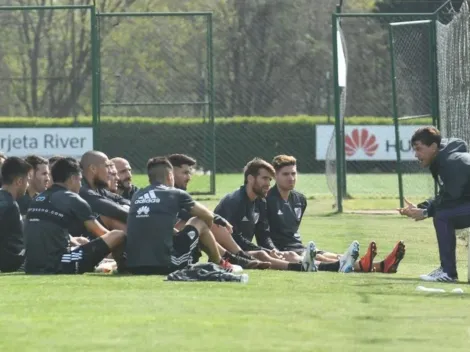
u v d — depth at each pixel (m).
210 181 80.56
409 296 28.59
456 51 57.44
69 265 34.03
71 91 84.62
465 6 53.88
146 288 29.36
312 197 85.50
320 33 102.38
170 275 31.59
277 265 36.56
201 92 89.00
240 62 101.12
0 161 40.19
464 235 51.88
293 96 101.88
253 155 101.44
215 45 100.88
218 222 36.34
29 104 83.50
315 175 102.19
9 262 35.38
